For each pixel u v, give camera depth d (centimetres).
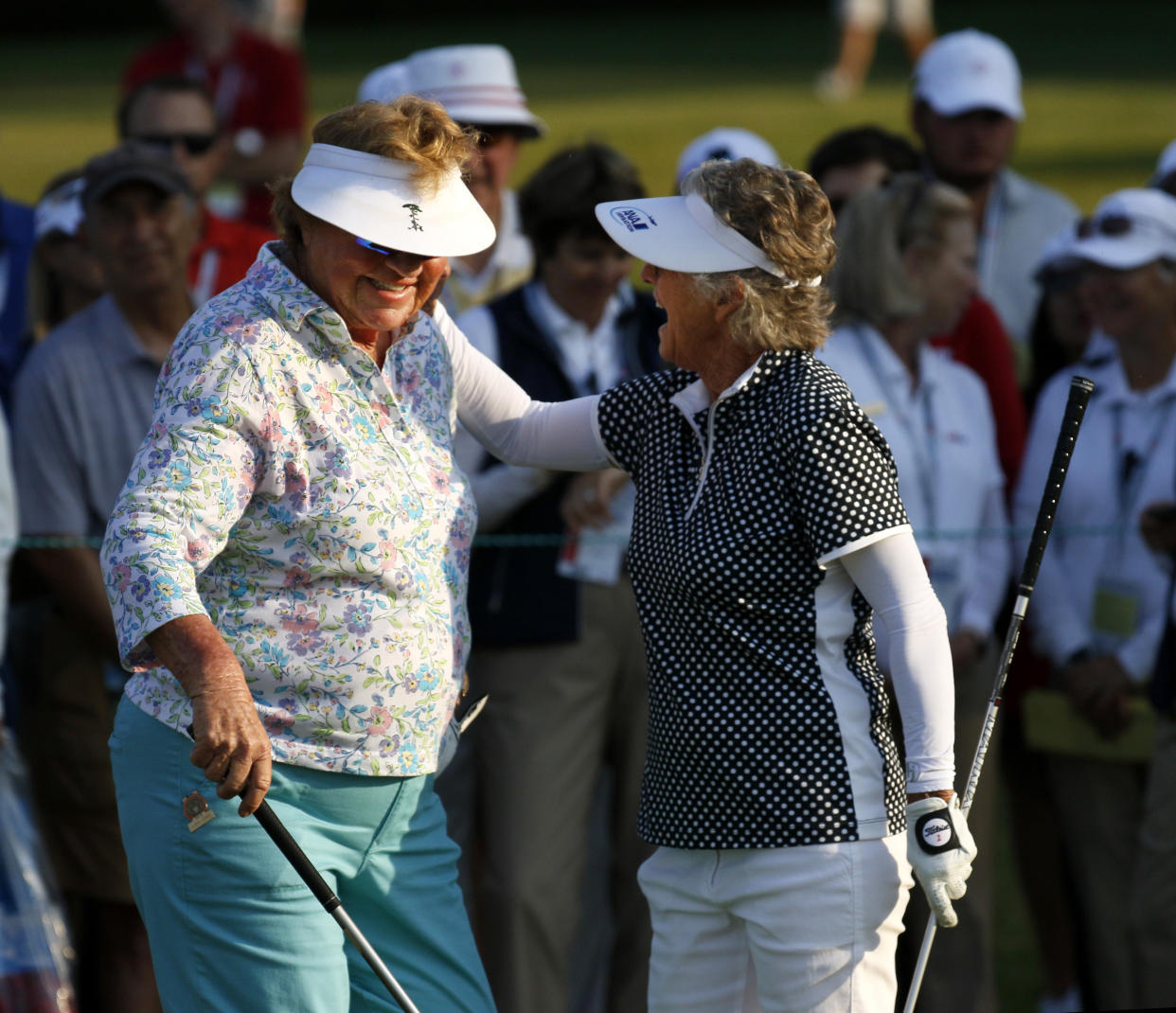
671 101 6506
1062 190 4469
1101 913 1678
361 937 1013
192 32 2850
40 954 1434
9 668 1580
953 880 1020
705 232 1028
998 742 1694
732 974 1097
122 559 969
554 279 1562
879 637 1464
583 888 1712
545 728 1518
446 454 1092
